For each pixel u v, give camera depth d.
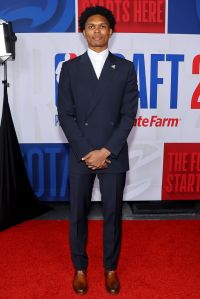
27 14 3.12
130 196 3.41
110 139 1.98
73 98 2.05
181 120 3.30
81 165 2.03
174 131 3.31
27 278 2.29
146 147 3.33
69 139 2.02
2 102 3.24
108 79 1.98
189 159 3.36
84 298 2.09
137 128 3.29
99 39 1.96
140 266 2.43
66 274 2.34
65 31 3.15
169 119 3.29
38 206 3.30
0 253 2.60
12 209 3.09
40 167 3.34
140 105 3.25
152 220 3.19
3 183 3.04
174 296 2.10
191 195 3.43
